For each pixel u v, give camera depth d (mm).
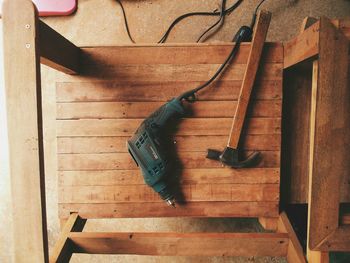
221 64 1123
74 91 1123
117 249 984
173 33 1355
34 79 709
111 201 1139
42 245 728
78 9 1368
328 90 770
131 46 1119
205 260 1397
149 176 1051
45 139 1404
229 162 1091
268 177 1131
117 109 1126
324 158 792
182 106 1057
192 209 1141
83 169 1133
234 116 1093
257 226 1368
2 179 1438
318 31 765
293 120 1159
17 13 702
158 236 981
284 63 1103
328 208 805
